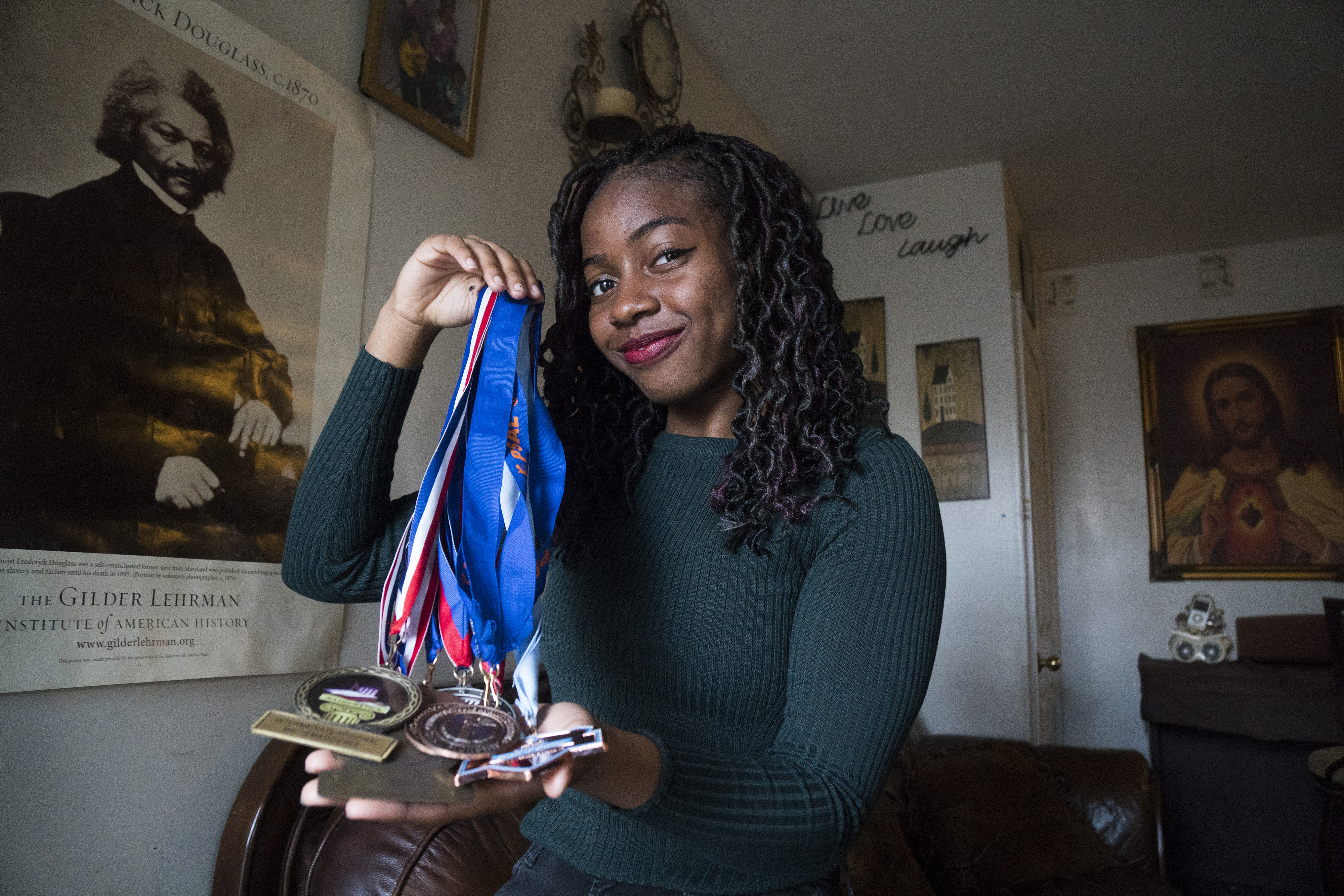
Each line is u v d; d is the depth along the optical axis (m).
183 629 1.14
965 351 3.54
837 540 0.74
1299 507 4.31
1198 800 3.38
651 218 0.80
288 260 1.32
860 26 2.78
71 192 1.03
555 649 0.86
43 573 0.99
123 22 1.10
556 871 0.79
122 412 1.08
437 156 1.65
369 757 0.44
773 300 0.80
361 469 0.81
